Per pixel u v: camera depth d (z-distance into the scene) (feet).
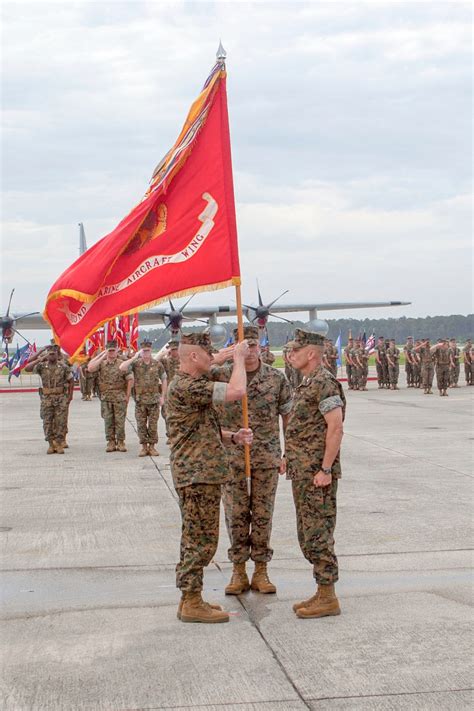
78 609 18.42
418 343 111.34
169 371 55.47
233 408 19.74
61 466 41.57
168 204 21.91
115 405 47.24
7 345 121.39
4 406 89.71
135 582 20.59
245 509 19.71
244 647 15.76
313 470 17.60
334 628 16.74
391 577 20.44
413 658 14.96
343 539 24.34
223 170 21.56
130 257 22.03
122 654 15.51
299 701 13.21
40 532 26.25
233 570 20.34
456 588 19.39
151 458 44.52
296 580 20.66
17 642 16.29
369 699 13.24
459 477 35.01
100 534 25.93
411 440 48.55
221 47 21.62
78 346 22.63
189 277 21.52
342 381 131.34
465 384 115.75
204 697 13.44
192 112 21.99
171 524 27.27
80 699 13.46
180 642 16.14
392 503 29.45
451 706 12.92
